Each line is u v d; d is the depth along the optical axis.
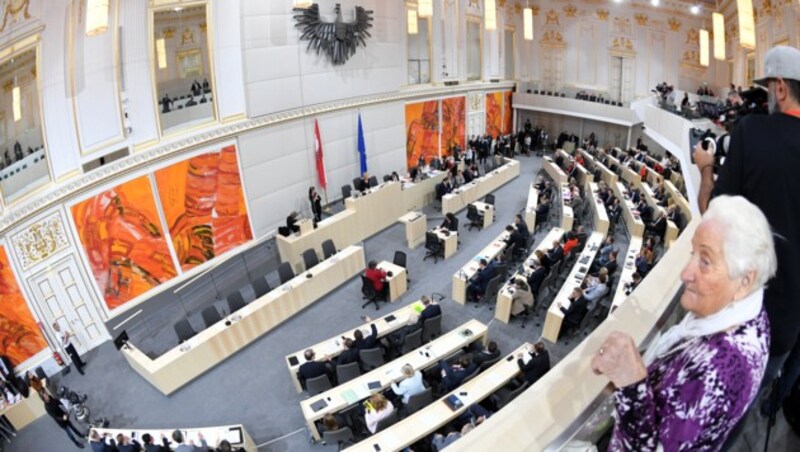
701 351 1.01
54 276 9.65
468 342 8.73
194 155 11.85
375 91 16.62
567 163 19.81
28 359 9.41
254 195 13.45
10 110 8.48
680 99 19.11
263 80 12.98
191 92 11.56
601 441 1.39
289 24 13.29
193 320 11.24
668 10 19.94
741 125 1.46
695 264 1.05
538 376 7.54
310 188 14.56
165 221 11.47
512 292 10.16
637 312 1.68
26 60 8.56
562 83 23.53
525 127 24.95
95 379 9.66
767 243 0.98
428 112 19.47
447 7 19.17
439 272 12.75
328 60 14.65
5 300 8.96
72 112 9.46
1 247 8.77
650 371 1.12
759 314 1.05
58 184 9.45
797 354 1.67
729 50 17.86
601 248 11.38
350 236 14.15
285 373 9.48
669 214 12.45
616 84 21.98
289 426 8.27
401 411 7.61
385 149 17.73
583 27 22.28
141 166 10.79
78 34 9.24
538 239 14.17
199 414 8.64
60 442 8.55
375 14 15.95
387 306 11.34
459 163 19.77
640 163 17.56
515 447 1.27
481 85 21.92
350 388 7.75
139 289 11.16
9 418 8.68
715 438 1.00
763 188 1.34
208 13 11.41
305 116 14.41
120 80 10.16
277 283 12.45
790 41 10.76
